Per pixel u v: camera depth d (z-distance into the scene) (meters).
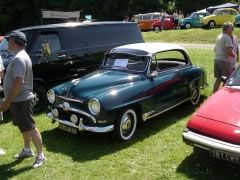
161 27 35.09
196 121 5.40
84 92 6.58
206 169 5.53
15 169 5.70
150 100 7.01
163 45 8.02
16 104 5.46
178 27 35.41
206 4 52.38
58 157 6.10
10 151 6.39
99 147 6.45
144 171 5.59
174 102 7.75
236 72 6.46
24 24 51.69
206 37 24.83
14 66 5.25
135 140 6.70
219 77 8.45
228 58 8.25
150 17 35.50
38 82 8.60
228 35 8.19
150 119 7.77
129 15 49.94
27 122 5.56
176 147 6.38
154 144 6.53
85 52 9.47
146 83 7.05
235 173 5.40
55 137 6.98
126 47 7.86
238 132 5.00
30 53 8.55
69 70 9.20
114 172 5.59
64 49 9.09
